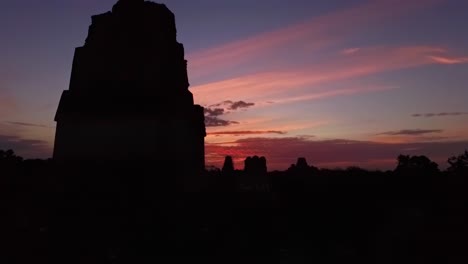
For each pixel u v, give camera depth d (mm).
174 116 27562
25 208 21016
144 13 29406
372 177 30984
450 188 17891
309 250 18594
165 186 25234
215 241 19203
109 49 28844
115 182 24625
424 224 17625
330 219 23188
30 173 26234
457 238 15227
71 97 28234
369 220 21938
